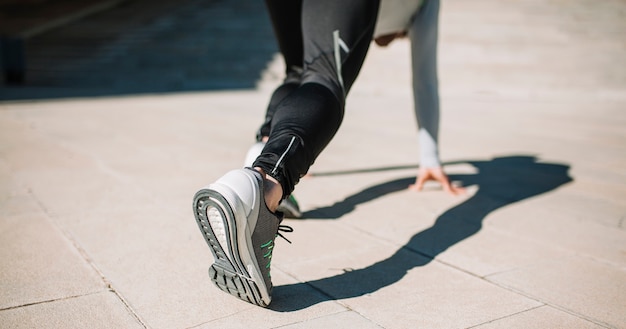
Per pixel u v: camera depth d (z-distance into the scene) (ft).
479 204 12.06
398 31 11.63
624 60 42.14
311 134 6.86
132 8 62.44
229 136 20.30
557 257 9.12
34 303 7.20
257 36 50.52
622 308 7.33
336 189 13.14
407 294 7.59
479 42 44.86
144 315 6.91
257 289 6.71
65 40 54.44
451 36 45.96
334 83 7.30
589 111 29.73
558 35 45.80
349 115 27.35
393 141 19.94
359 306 7.20
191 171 14.61
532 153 18.04
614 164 16.42
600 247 9.64
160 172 14.47
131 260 8.66
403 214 11.25
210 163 15.60
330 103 7.10
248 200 6.18
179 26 53.93
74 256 8.81
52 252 8.96
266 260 6.73
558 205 12.11
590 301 7.52
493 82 39.65
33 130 21.21
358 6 7.38
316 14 7.41
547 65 41.73
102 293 7.52
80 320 6.77
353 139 20.30
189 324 6.68
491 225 10.68
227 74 44.62
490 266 8.66
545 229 10.52
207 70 45.09
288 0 9.20
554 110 30.12
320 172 14.92
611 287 8.00
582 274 8.45
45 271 8.22
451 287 7.85
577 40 45.27
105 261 8.61
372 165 15.84
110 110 28.07
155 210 11.21
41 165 15.15
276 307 7.14
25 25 61.82
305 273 8.26
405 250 9.28
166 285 7.77
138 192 12.53
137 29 54.60
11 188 12.78
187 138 19.77
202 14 56.49
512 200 12.44
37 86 42.75
